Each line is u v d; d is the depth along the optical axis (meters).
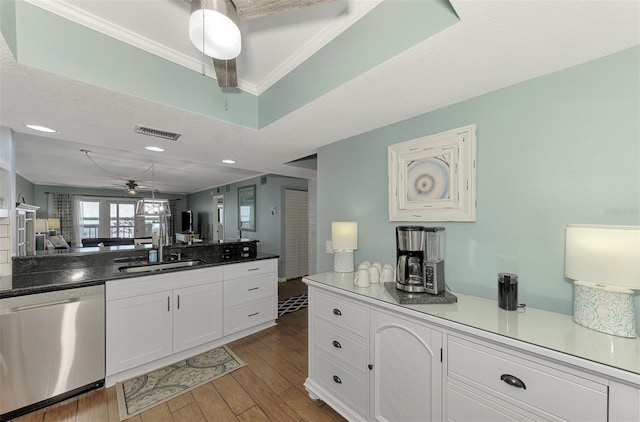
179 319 2.37
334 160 2.41
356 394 1.59
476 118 1.51
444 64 1.18
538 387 0.94
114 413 1.72
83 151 3.49
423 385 1.28
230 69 1.21
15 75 1.20
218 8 0.91
